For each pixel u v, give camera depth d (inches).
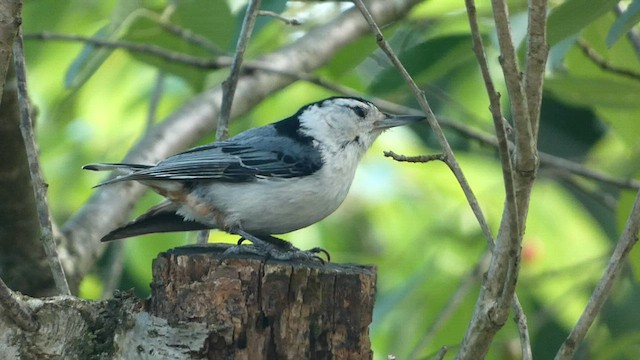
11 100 348.8
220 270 259.0
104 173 524.7
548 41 328.5
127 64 524.7
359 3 280.5
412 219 546.3
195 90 445.4
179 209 357.1
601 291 264.1
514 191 244.4
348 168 373.4
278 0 416.5
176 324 255.1
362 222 564.4
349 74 515.2
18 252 370.0
